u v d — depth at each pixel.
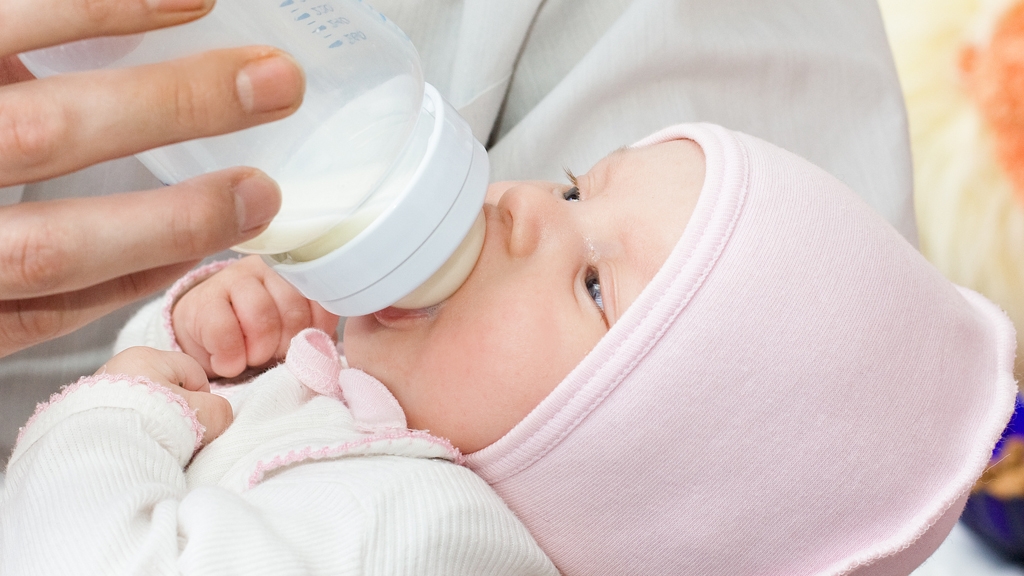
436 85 1.14
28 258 0.49
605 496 0.75
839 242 0.76
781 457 0.73
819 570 0.77
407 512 0.67
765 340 0.71
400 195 0.63
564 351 0.74
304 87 0.49
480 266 0.75
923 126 1.65
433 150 0.65
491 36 1.08
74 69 0.56
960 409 0.79
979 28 1.59
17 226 0.49
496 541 0.72
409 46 0.66
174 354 0.86
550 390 0.74
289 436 0.80
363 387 0.79
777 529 0.75
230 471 0.77
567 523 0.78
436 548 0.67
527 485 0.77
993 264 1.57
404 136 0.61
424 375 0.77
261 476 0.74
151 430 0.75
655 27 1.09
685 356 0.71
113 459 0.67
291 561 0.59
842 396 0.73
